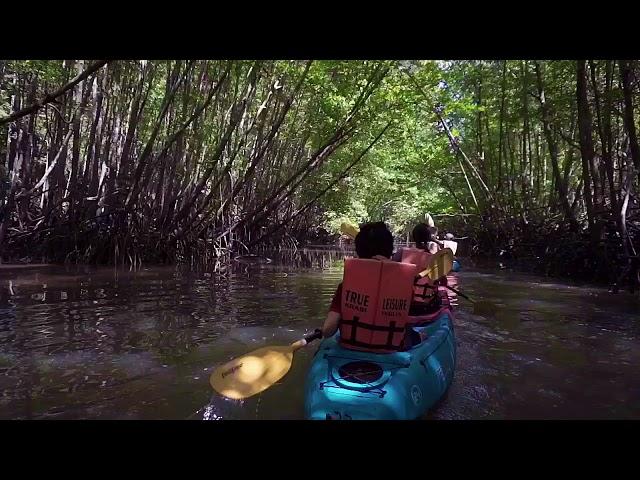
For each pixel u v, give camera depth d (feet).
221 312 21.35
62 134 41.24
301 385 12.83
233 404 11.40
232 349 15.83
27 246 39.58
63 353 14.74
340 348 11.80
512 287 32.50
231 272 37.40
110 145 41.68
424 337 14.14
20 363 13.78
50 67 34.60
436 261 16.10
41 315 19.42
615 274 33.76
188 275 34.32
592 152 37.40
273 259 51.90
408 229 131.34
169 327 18.28
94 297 23.77
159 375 13.20
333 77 44.11
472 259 61.21
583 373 14.26
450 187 73.15
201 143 44.11
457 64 55.26
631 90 32.96
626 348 16.98
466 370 14.44
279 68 40.65
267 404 11.44
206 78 43.91
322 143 51.03
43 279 29.43
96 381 12.63
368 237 12.37
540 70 47.47
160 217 43.86
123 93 40.06
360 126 45.52
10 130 42.32
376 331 11.51
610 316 22.62
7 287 26.03
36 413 10.68
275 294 26.66
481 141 62.90
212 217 47.70
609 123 35.45
